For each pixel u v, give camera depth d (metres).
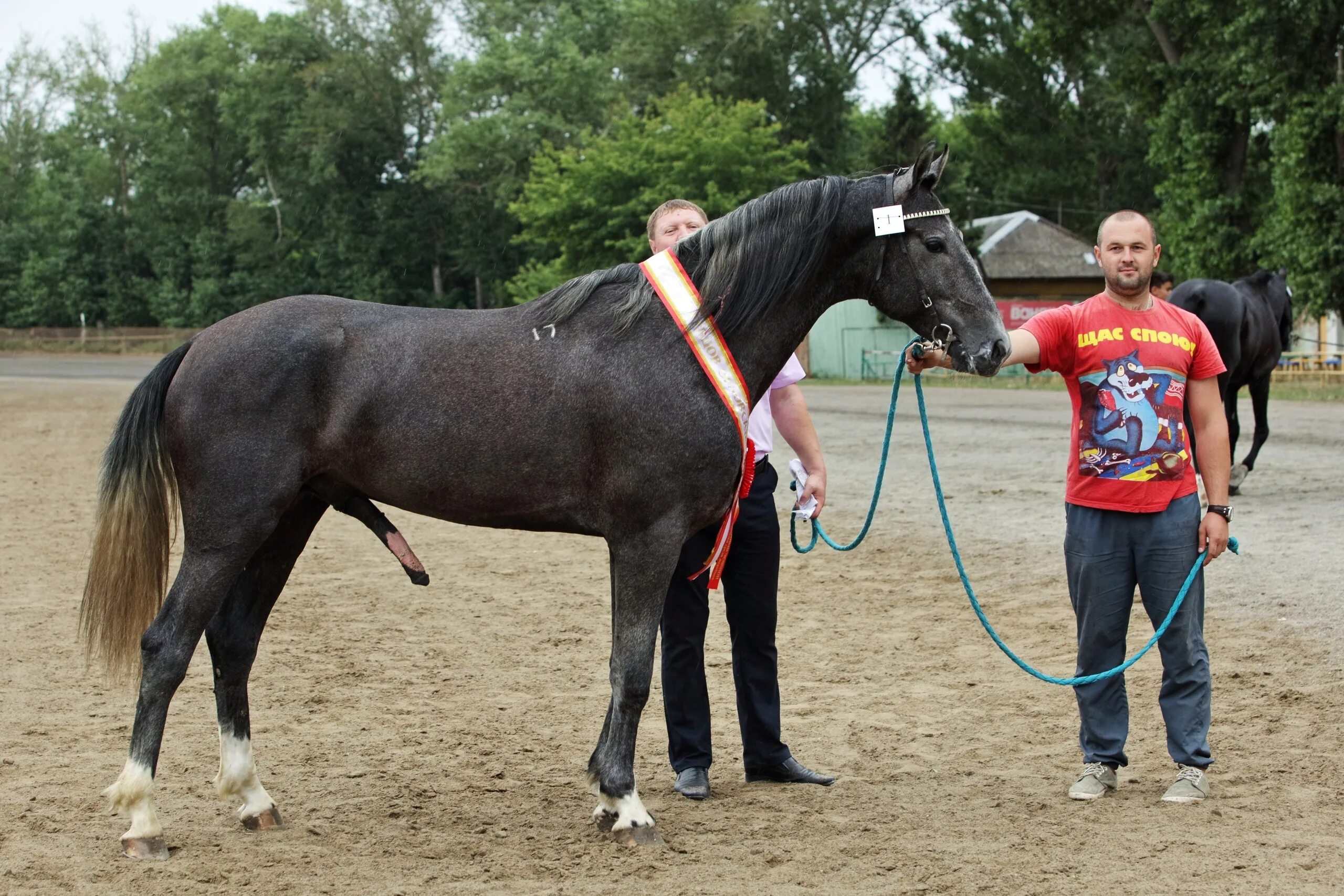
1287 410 19.72
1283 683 5.42
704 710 4.38
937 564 8.56
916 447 15.64
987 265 38.81
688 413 3.76
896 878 3.43
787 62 48.66
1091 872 3.43
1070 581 4.32
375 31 58.09
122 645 3.85
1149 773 4.44
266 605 4.12
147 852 3.65
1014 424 18.78
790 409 4.62
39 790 4.32
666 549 3.78
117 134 67.62
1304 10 24.16
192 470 3.73
